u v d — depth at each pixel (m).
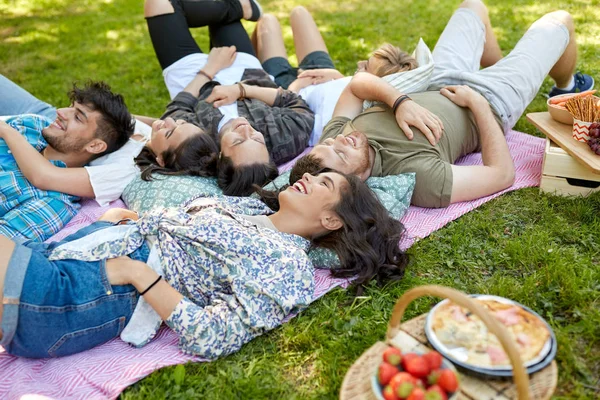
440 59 3.77
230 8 4.31
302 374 2.14
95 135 3.29
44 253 2.28
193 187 3.10
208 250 2.29
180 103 3.87
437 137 3.03
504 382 1.69
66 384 2.09
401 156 3.02
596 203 2.91
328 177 2.54
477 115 3.16
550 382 1.67
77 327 2.17
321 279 2.58
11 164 3.10
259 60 4.58
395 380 1.54
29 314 2.07
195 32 6.97
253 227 2.46
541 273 2.49
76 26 7.44
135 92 5.47
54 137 3.24
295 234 2.57
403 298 1.73
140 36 6.98
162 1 4.06
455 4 6.84
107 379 2.09
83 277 2.18
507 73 3.47
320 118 3.77
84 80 5.82
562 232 2.76
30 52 6.69
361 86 3.31
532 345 1.72
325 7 7.23
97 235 2.46
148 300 2.18
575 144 2.89
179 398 2.05
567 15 3.71
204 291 2.32
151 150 3.40
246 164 3.09
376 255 2.53
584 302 2.29
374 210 2.57
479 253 2.71
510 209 2.99
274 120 3.61
